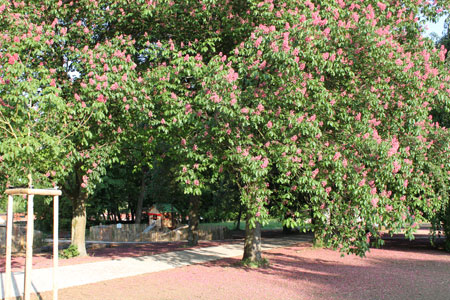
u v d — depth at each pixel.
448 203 16.75
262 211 9.80
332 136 10.35
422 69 10.89
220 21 12.52
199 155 10.63
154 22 12.75
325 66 10.03
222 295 9.19
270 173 11.77
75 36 12.38
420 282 10.75
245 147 9.76
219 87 9.16
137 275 11.83
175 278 11.29
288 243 22.41
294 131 9.58
